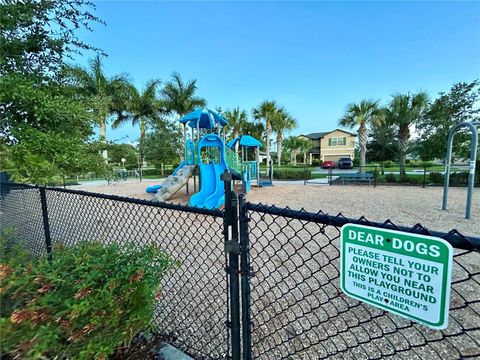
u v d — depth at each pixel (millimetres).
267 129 17938
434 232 578
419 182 10359
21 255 1264
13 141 1550
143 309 1056
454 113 9742
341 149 31688
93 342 921
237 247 981
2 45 1588
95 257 1165
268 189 10156
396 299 649
